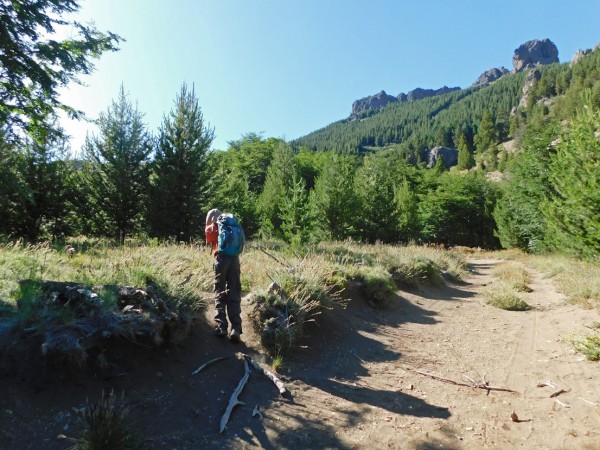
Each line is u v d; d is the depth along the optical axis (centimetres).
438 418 381
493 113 19212
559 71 17075
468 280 1622
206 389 388
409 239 3359
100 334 361
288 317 533
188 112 1967
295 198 1662
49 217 1611
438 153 15775
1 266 508
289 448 320
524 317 855
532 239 2639
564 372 488
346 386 452
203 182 2000
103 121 1939
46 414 301
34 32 1123
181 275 577
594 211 1406
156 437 309
